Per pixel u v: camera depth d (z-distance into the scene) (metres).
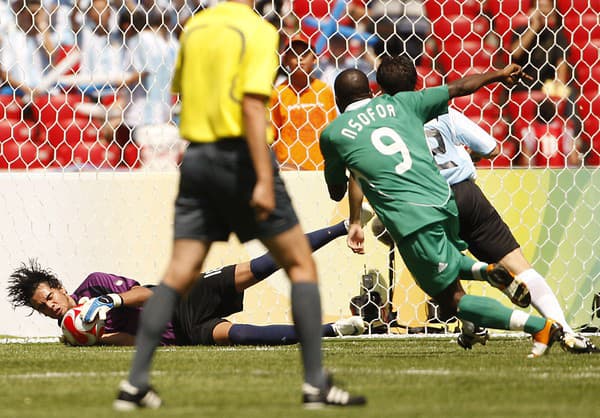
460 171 20.97
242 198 12.88
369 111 19.61
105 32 41.22
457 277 19.20
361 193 20.95
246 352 22.48
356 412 12.38
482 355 21.20
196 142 13.00
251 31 12.91
